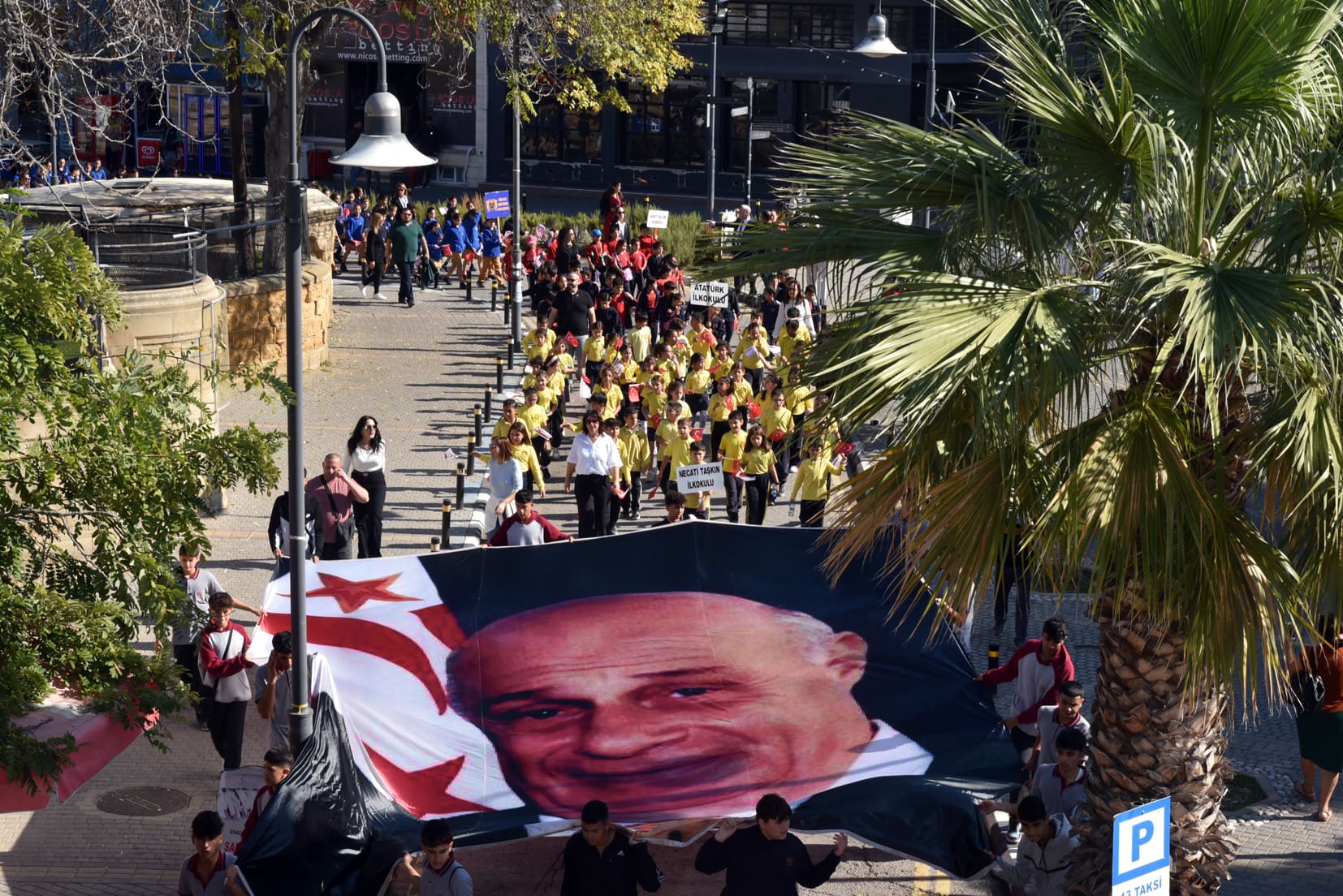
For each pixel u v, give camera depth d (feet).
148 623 87.45
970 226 65.82
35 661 74.13
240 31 202.80
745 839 75.92
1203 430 65.10
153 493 80.84
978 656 124.57
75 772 79.36
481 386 214.90
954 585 65.77
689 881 89.76
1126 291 61.41
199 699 82.84
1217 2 62.28
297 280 85.87
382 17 416.87
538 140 430.61
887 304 61.46
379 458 133.28
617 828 77.00
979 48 387.96
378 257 275.18
